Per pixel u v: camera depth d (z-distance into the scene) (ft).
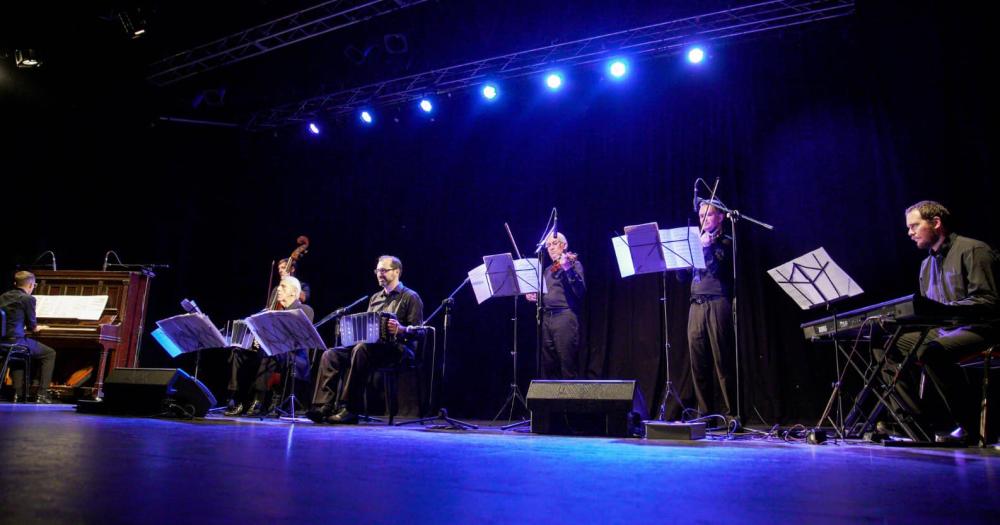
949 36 17.38
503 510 4.09
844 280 12.79
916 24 17.93
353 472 5.74
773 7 18.78
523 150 23.68
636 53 20.93
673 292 20.49
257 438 9.32
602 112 22.72
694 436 11.51
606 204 21.95
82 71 23.79
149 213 26.50
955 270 12.03
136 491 4.39
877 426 13.20
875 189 18.39
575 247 22.07
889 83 18.52
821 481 5.77
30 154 25.79
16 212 25.62
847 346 18.15
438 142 25.12
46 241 25.98
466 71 23.08
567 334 17.48
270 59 24.45
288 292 19.49
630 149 22.00
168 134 26.53
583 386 12.62
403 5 21.15
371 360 15.80
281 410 19.85
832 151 19.15
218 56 23.52
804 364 18.61
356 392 15.79
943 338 11.48
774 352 18.81
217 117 26.03
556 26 21.13
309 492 4.58
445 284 23.68
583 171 22.53
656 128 21.76
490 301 22.90
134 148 26.45
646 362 20.30
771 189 19.75
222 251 26.81
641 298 20.81
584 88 23.07
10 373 22.50
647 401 19.97
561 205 22.61
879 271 17.99
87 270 25.58
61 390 21.95
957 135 17.11
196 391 15.35
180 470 5.53
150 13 21.35
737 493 4.98
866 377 13.09
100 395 21.38
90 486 4.53
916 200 17.54
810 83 19.86
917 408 11.88
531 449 8.61
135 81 24.35
